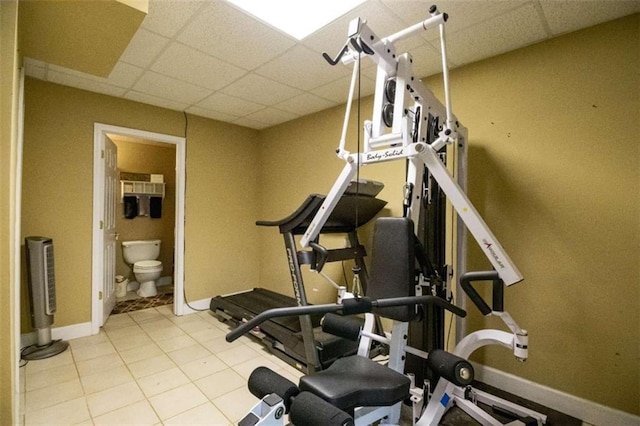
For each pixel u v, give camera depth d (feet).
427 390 6.00
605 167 6.12
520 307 7.08
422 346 6.40
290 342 8.37
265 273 14.29
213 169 13.12
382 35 6.82
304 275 12.28
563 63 6.59
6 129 3.96
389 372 4.57
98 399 6.61
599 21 6.13
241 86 9.63
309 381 4.19
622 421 5.83
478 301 5.20
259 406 3.51
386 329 9.46
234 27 6.59
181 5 5.88
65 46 6.24
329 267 11.30
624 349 5.91
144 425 5.84
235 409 6.37
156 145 16.92
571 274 6.48
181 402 6.57
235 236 13.85
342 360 5.00
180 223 12.20
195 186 12.60
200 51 7.55
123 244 15.21
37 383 7.16
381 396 4.08
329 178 11.59
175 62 8.11
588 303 6.29
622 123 5.95
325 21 6.37
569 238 6.51
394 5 5.84
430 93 5.51
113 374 7.63
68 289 9.73
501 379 7.27
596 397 6.15
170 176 17.34
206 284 12.91
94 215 10.22
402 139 4.93
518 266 7.14
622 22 5.96
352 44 4.46
